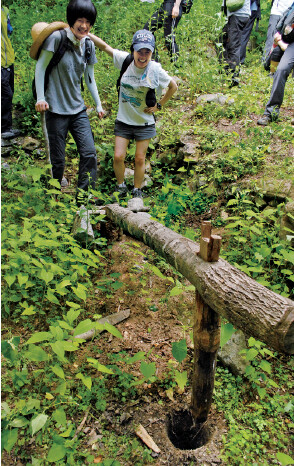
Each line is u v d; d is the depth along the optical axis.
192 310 3.00
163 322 2.93
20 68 5.71
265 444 2.23
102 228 3.60
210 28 6.84
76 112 3.57
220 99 5.10
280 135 4.32
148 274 3.30
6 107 4.47
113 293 3.13
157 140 4.77
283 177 3.79
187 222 4.00
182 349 2.09
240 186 3.92
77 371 2.48
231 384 2.54
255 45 8.16
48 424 2.12
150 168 4.64
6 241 2.89
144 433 2.24
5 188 3.94
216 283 1.77
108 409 2.33
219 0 8.06
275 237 3.21
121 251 3.54
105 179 4.55
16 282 2.88
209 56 6.35
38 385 2.33
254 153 4.09
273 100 4.61
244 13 5.30
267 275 3.16
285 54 4.43
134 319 2.95
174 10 5.76
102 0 7.73
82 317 2.89
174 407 2.40
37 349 1.99
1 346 2.04
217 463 2.13
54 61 3.25
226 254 3.10
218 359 2.67
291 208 3.30
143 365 2.13
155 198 4.20
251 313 1.58
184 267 2.04
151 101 3.51
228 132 4.62
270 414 2.38
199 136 4.63
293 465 2.12
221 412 2.39
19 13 6.95
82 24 3.14
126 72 3.44
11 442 1.88
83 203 3.57
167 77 3.52
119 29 6.50
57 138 3.55
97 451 2.12
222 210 3.97
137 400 2.40
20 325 2.72
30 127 4.87
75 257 3.01
